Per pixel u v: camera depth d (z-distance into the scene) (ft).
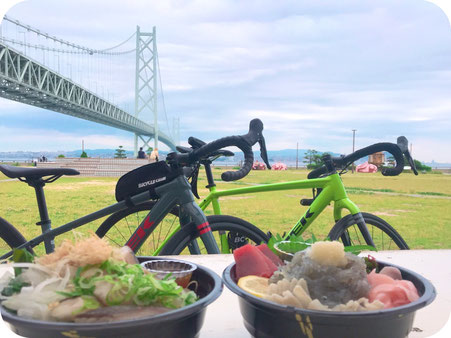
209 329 2.10
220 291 1.70
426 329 2.09
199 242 5.60
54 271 1.57
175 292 1.55
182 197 5.22
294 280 1.64
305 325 1.52
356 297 1.63
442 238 13.56
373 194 20.68
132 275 1.52
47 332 1.34
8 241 6.09
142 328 1.37
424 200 22.03
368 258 2.06
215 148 4.68
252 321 1.71
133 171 5.16
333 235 6.71
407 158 6.65
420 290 1.77
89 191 17.13
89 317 1.39
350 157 6.87
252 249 2.01
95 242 1.60
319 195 7.04
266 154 4.60
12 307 1.45
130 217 6.48
